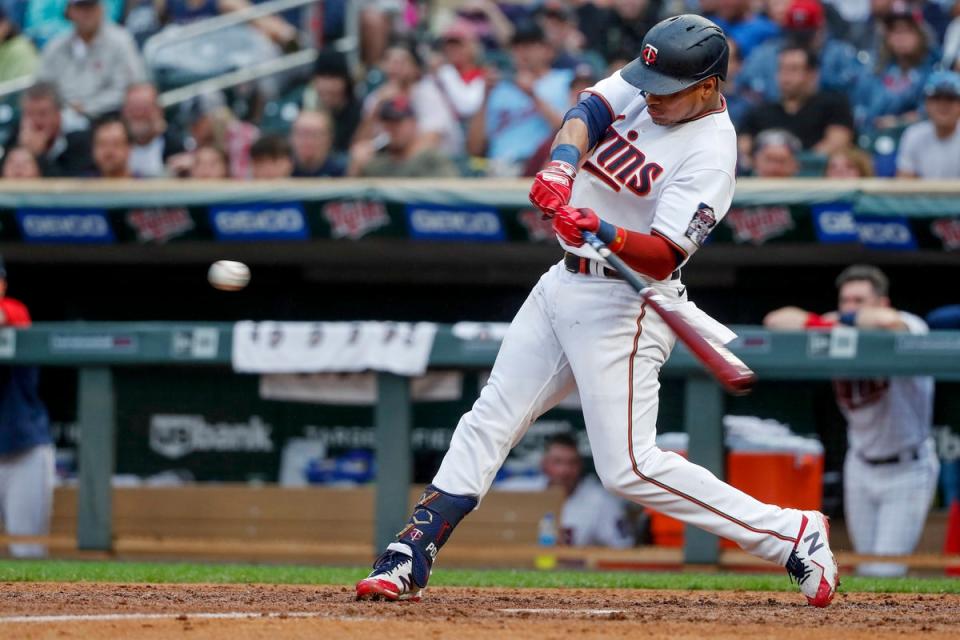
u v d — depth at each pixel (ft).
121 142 122.21
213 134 128.67
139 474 90.74
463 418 49.47
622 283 46.70
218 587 57.93
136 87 125.39
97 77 131.44
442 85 125.59
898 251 107.76
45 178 126.21
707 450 83.82
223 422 90.22
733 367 42.19
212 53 138.31
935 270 117.50
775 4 127.24
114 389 90.74
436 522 48.65
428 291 127.34
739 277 121.29
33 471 91.45
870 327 85.30
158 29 142.20
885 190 103.50
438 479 49.08
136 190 114.11
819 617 46.62
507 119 123.03
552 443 87.04
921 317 118.21
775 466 83.82
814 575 47.91
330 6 138.31
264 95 136.36
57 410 92.38
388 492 87.51
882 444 82.43
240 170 129.08
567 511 86.69
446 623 41.91
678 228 45.29
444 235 109.40
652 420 47.93
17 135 130.62
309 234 110.93
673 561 84.12
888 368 81.92
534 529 87.10
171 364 89.66
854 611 49.19
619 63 123.85
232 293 128.06
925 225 102.17
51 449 92.12
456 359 86.28
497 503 87.81
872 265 117.39
